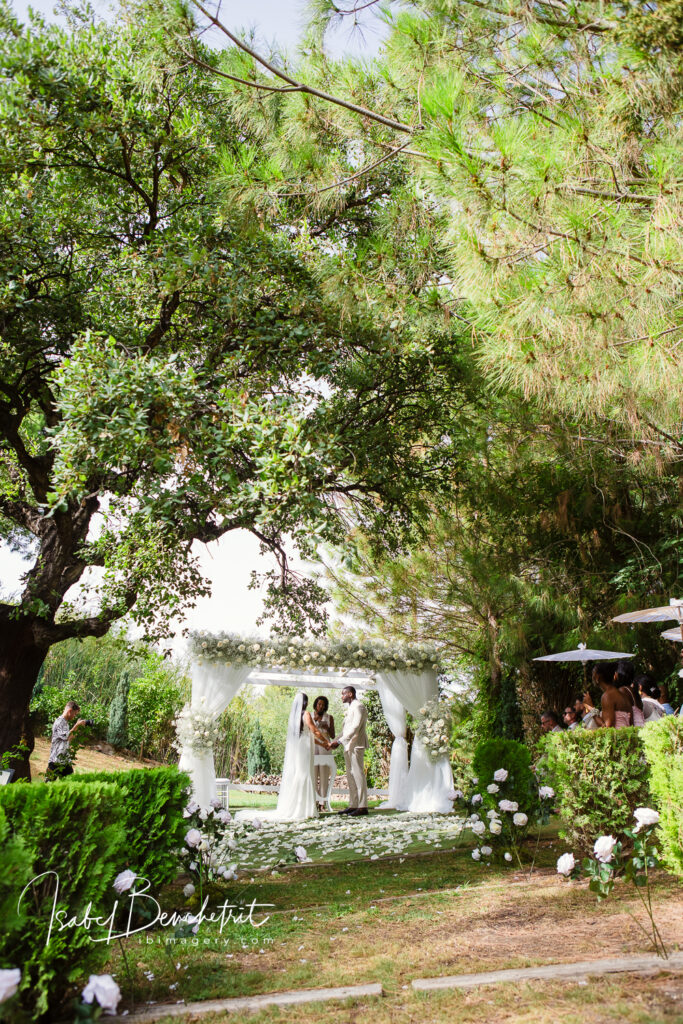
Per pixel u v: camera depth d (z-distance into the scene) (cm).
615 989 310
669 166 394
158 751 2092
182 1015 310
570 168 408
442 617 1341
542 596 1009
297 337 789
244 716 2256
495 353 465
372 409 902
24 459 899
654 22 398
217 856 585
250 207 662
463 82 490
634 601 952
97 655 2188
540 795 617
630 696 686
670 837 428
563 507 978
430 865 699
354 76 588
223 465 732
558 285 404
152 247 787
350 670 1320
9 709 879
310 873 698
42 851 314
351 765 1244
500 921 454
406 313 665
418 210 618
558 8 489
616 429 826
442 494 1010
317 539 708
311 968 379
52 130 749
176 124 774
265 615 1059
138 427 637
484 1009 300
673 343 435
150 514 720
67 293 834
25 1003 299
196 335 845
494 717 1262
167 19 596
